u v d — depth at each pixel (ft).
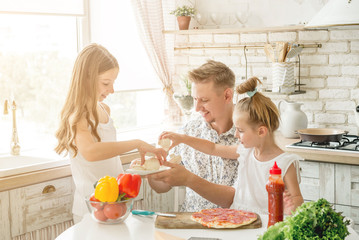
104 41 11.85
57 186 8.93
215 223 5.25
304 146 9.95
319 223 4.05
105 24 11.85
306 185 9.96
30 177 8.43
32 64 10.98
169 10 13.17
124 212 5.44
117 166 8.05
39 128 11.21
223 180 7.18
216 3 13.42
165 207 11.20
